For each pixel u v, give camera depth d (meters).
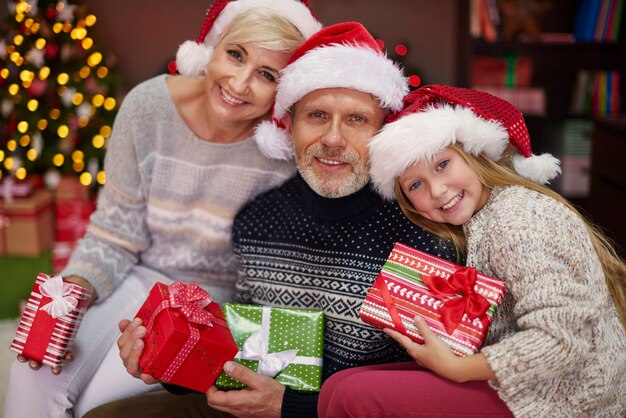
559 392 1.43
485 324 1.44
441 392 1.42
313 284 1.73
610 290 1.59
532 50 4.23
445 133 1.50
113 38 4.34
